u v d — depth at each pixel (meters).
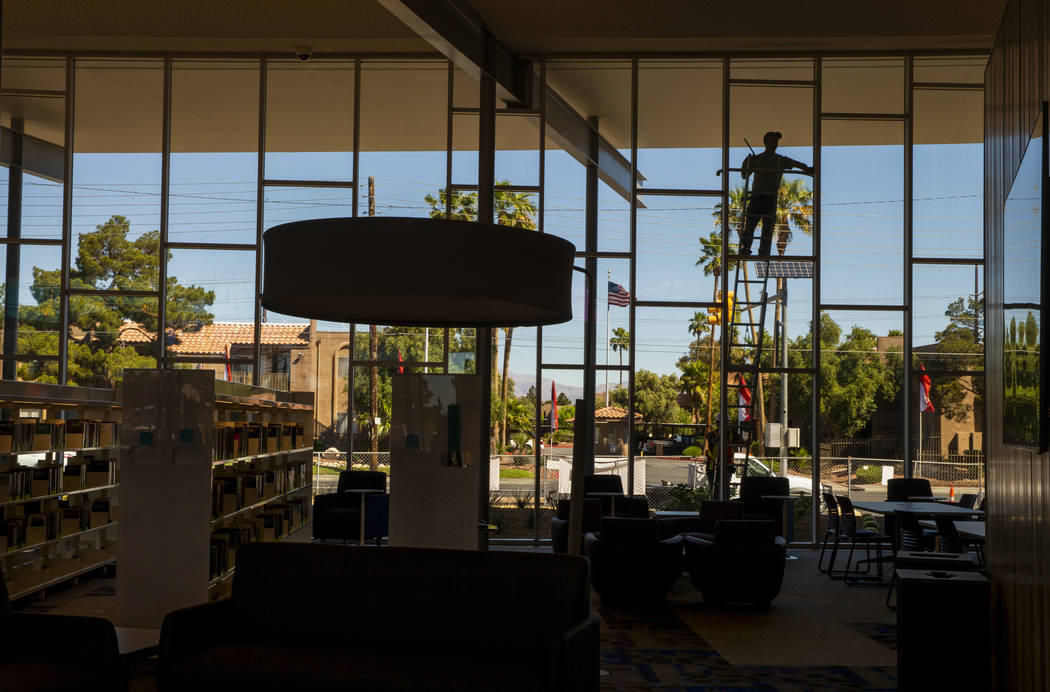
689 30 10.83
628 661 5.88
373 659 4.11
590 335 5.62
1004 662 4.61
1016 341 4.29
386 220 3.06
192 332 11.92
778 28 10.66
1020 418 4.18
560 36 10.96
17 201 11.89
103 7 10.31
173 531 6.41
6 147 11.91
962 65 11.84
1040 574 3.84
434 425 6.95
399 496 6.91
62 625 4.00
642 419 11.87
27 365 11.79
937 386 11.66
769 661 5.89
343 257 3.05
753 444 11.74
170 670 4.09
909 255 11.76
